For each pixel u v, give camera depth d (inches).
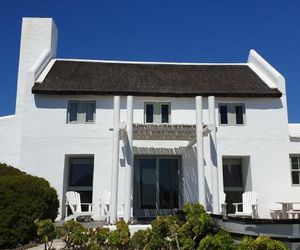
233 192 724.7
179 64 868.0
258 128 705.6
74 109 693.9
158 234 330.0
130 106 558.3
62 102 685.3
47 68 767.1
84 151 672.4
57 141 671.8
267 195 682.8
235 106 718.5
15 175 483.5
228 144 695.1
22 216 432.5
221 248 257.9
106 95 683.4
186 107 703.1
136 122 688.4
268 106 715.4
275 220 300.8
